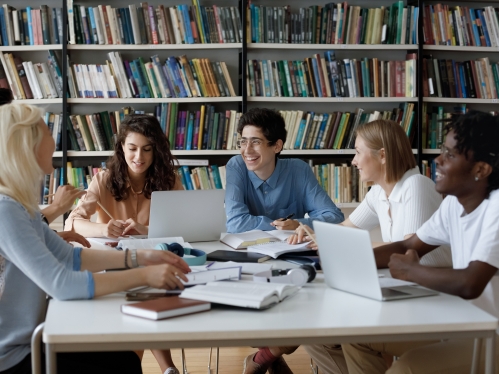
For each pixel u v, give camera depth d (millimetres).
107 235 2672
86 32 4262
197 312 1504
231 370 3080
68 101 4277
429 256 2223
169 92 4352
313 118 4469
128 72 4328
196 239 2672
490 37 4551
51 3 4465
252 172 3178
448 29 4516
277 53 4598
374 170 2461
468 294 1596
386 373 1715
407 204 2354
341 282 1726
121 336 1338
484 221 1674
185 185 4398
